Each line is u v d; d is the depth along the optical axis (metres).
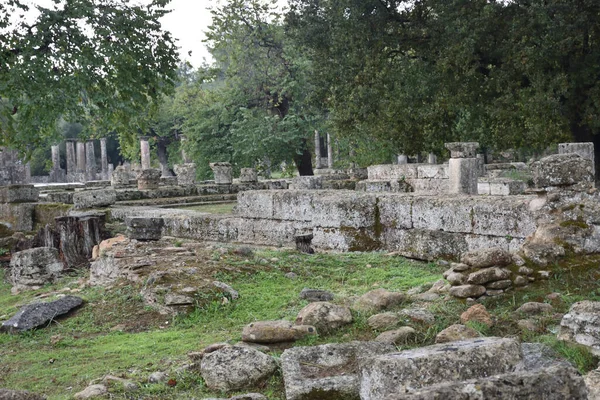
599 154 22.98
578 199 7.71
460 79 22.73
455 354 3.90
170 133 57.78
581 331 4.98
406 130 25.31
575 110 21.86
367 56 23.41
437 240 10.05
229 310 7.50
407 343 5.54
